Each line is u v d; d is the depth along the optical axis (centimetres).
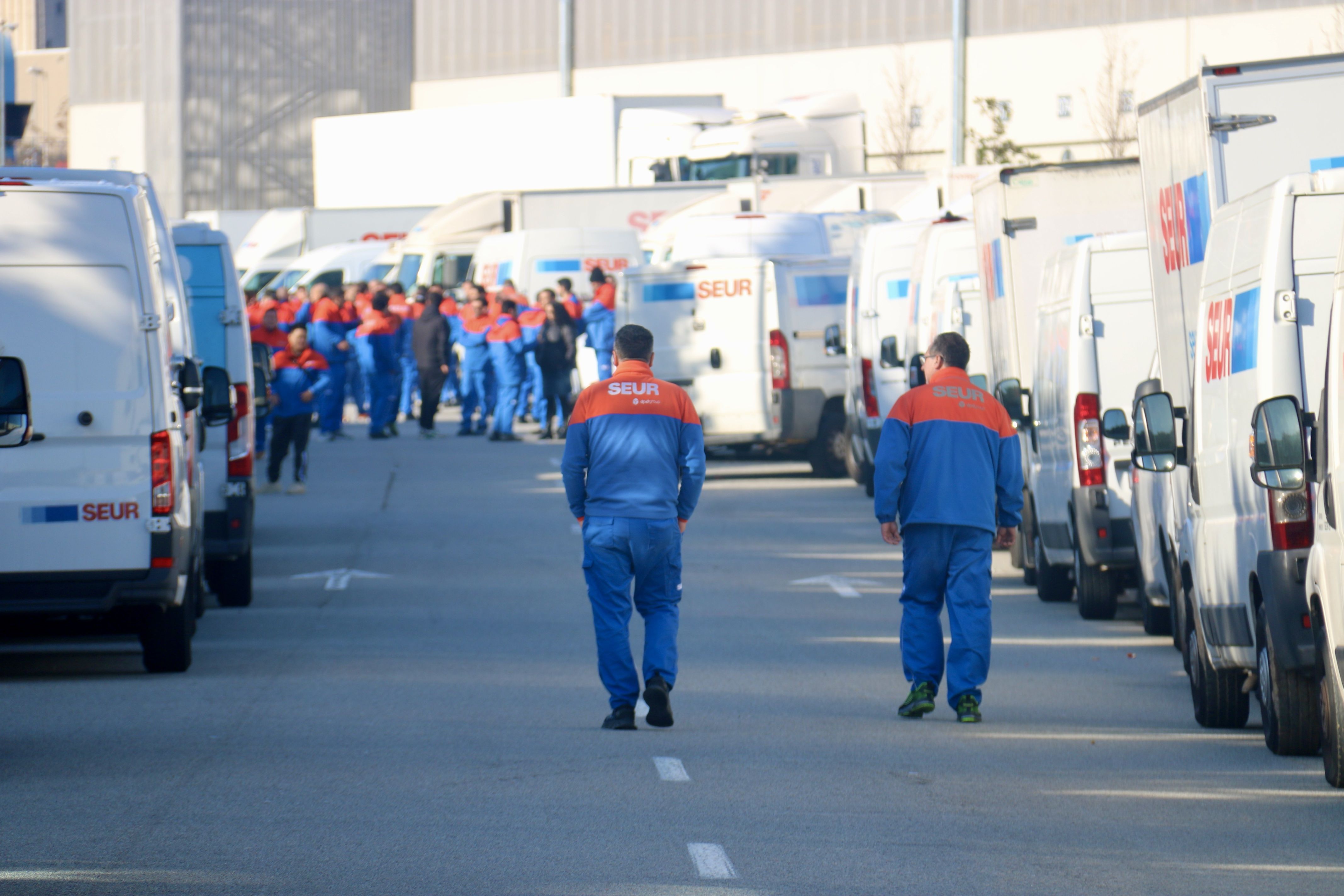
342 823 2700
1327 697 2912
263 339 8431
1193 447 3569
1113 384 4975
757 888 2361
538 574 5947
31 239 3831
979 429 3641
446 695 3862
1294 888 2381
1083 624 5028
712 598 5422
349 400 15875
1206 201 3856
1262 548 3092
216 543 5103
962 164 18312
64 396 3825
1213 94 3819
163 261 4303
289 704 3731
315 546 6662
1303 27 18050
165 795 2884
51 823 2688
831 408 9169
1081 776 3095
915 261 7356
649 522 3481
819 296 9131
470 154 15775
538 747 3306
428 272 13950
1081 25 19038
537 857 2506
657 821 2728
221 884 2353
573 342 11194
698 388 9069
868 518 7569
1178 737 3472
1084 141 19112
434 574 5925
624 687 3509
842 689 3994
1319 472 2792
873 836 2652
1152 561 4606
